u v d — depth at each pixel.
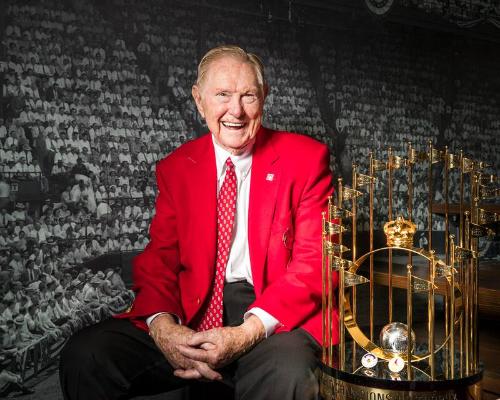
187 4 2.51
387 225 1.45
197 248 1.76
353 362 1.43
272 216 1.72
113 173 2.37
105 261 2.37
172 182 1.85
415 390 1.25
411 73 3.13
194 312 1.74
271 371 1.46
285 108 2.72
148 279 1.78
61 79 2.26
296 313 1.60
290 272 1.64
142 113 2.43
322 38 2.83
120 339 1.65
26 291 2.21
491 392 1.81
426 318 2.99
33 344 2.23
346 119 2.90
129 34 2.39
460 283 1.48
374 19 2.99
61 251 2.28
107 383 1.60
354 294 1.53
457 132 3.31
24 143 2.19
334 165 2.87
